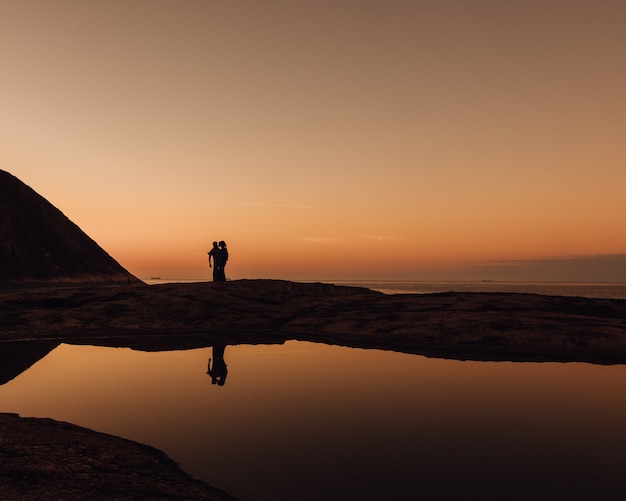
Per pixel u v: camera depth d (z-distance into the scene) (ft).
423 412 20.08
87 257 295.69
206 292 62.49
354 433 17.29
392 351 36.83
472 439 16.66
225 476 13.44
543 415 19.63
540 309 50.98
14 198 279.49
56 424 17.52
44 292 62.13
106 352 36.06
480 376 27.58
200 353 35.63
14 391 23.62
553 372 28.91
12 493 11.53
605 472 13.75
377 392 23.72
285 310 57.88
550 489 12.55
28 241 257.34
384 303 59.06
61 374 27.81
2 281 215.51
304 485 12.82
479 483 12.92
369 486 12.75
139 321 50.01
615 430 17.69
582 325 42.39
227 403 21.52
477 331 41.91
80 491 11.88
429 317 47.75
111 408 20.66
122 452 15.03
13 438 15.48
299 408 20.62
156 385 25.03
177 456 14.99
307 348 38.22
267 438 16.75
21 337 43.32
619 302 55.16
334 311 56.03
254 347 38.68
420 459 14.76
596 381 26.35
